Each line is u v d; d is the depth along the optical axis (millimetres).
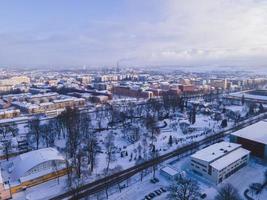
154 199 104750
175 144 172000
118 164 139250
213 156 129375
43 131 175125
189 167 136250
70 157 144625
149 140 178000
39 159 124438
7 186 110438
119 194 108938
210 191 111500
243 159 136500
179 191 101375
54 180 122938
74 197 106750
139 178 123312
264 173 129125
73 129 177875
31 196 108375
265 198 106062
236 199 99750
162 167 130250
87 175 125312
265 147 145875
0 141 177250
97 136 188000
